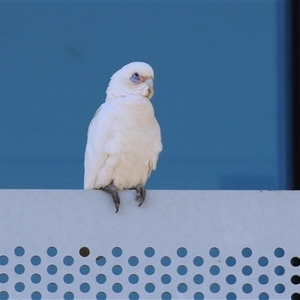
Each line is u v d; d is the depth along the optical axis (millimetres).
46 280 6734
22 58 11414
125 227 6824
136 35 11469
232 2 11516
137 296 6816
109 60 11422
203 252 6816
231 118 11289
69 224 6801
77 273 6754
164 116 11227
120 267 6789
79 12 11516
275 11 11484
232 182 11125
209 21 11484
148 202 6855
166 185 11055
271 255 6840
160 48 11430
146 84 8734
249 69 11398
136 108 8523
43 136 11227
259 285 6809
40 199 6812
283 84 11352
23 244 6754
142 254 6793
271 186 11125
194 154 11141
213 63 11414
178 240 6824
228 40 11469
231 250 6824
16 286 6715
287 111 11289
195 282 6820
